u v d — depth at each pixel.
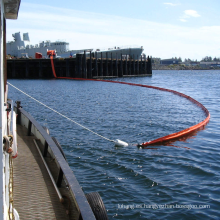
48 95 35.59
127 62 85.62
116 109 24.62
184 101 30.33
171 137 14.39
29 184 6.03
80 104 27.73
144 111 23.64
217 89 49.31
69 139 14.51
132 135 15.48
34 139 8.97
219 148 13.00
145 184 9.13
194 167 10.50
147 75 94.88
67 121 19.14
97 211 5.37
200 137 15.02
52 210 5.07
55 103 28.39
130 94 37.00
